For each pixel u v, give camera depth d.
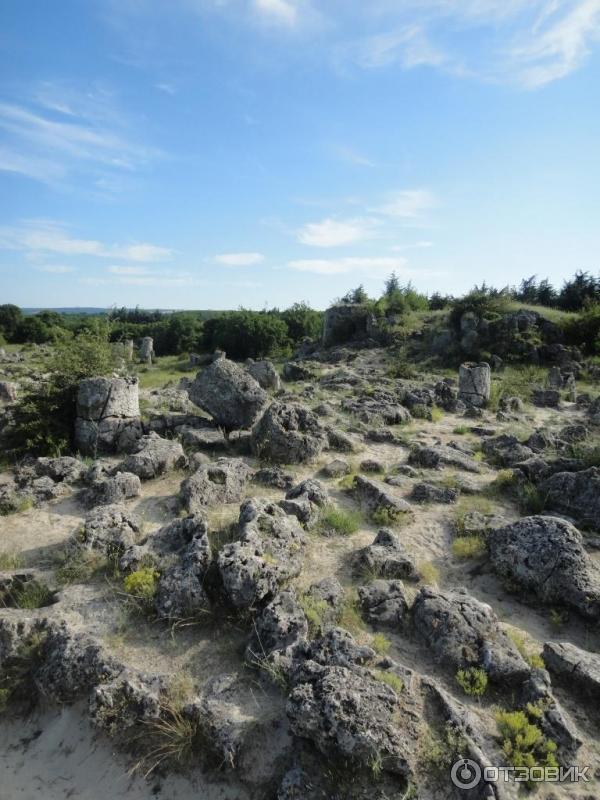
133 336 45.53
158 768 4.53
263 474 9.99
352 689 4.48
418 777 4.06
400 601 6.14
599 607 6.14
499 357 27.67
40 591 6.46
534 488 9.47
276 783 4.26
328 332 38.19
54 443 11.47
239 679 5.14
